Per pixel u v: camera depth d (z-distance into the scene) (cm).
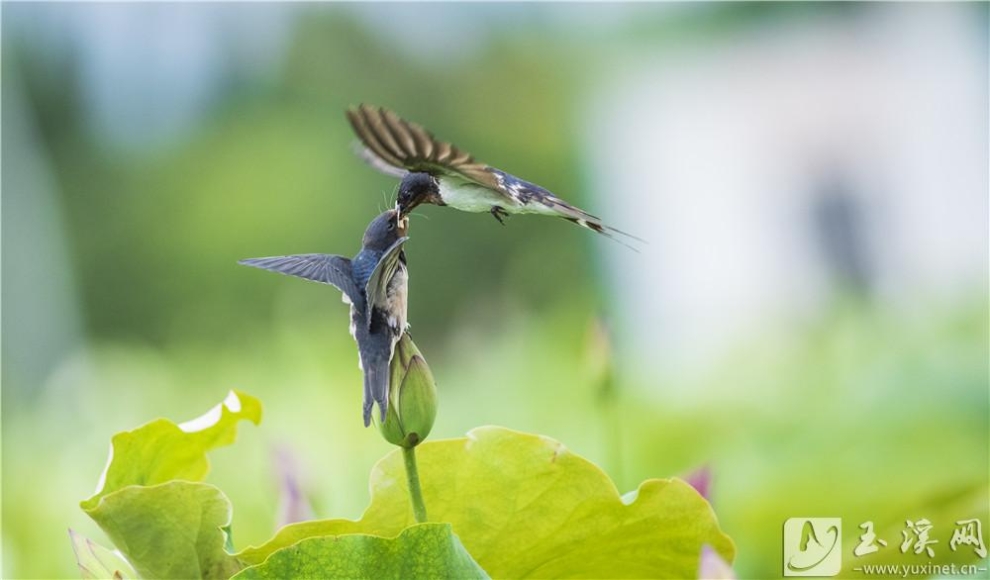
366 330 554
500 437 550
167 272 1805
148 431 557
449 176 561
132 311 1794
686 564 553
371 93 1948
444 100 1970
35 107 1853
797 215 1459
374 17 1923
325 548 542
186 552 549
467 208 562
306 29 1936
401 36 1948
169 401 1237
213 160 1878
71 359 1514
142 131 1902
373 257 562
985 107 1413
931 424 695
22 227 1766
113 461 557
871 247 1416
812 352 956
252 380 1234
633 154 1672
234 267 1778
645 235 1575
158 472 560
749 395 877
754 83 1573
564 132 1836
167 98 1911
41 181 1816
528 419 1011
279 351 1209
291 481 568
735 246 1524
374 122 553
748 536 627
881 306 1049
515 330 1176
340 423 916
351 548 542
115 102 1902
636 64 1722
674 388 948
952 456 668
